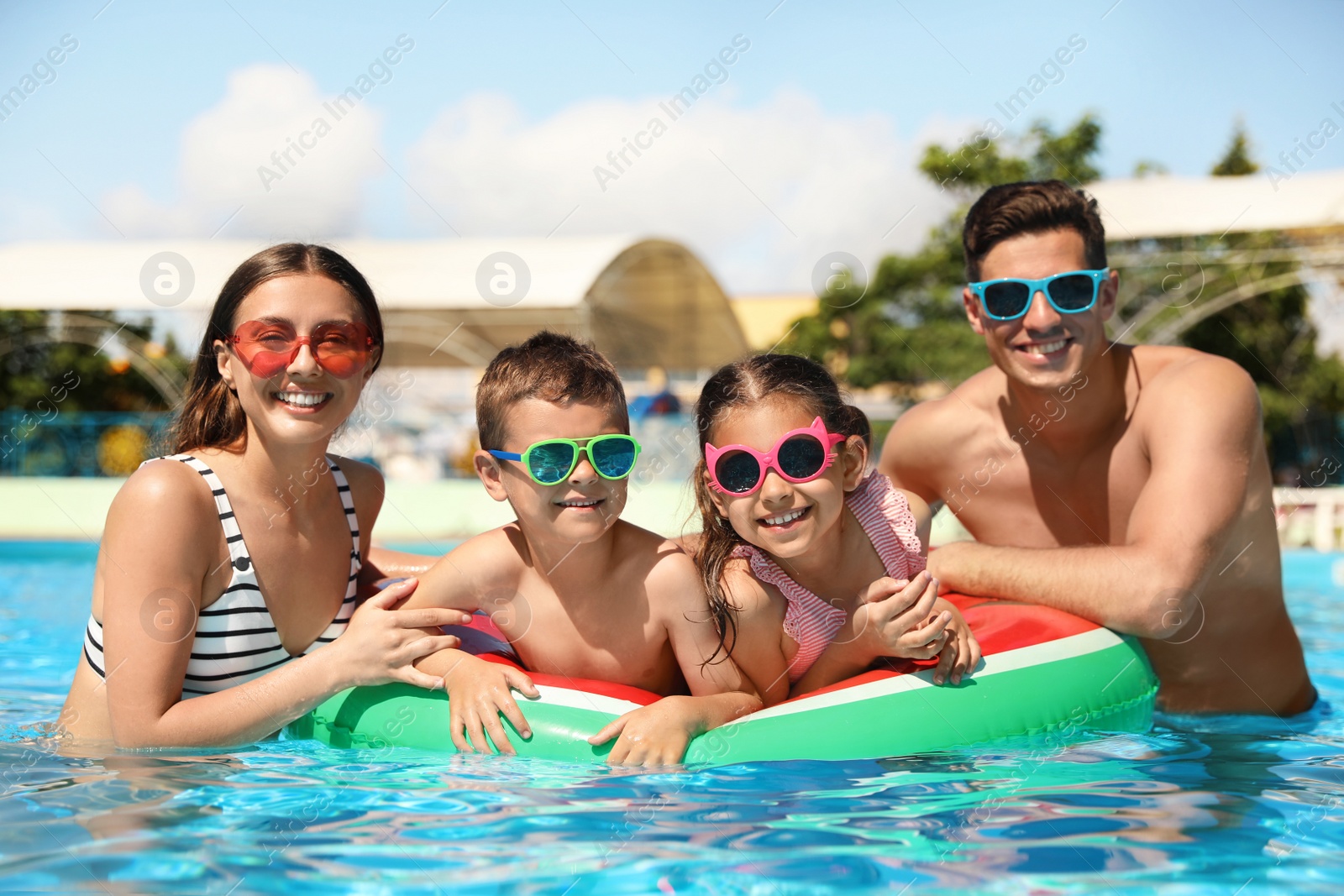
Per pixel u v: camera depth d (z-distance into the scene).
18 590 6.64
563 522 2.57
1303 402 14.52
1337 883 1.62
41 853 1.73
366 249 14.88
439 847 1.77
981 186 15.08
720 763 2.36
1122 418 3.21
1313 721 3.11
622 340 15.70
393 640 2.57
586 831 1.85
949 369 15.49
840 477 2.72
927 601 2.55
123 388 17.12
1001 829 1.89
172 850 1.75
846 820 1.93
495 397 2.67
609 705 2.49
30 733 2.71
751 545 2.78
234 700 2.49
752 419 2.65
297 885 1.59
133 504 2.51
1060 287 3.05
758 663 2.78
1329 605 6.43
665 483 11.34
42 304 13.46
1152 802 2.07
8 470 13.23
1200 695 3.23
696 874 1.64
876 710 2.51
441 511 11.70
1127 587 2.79
